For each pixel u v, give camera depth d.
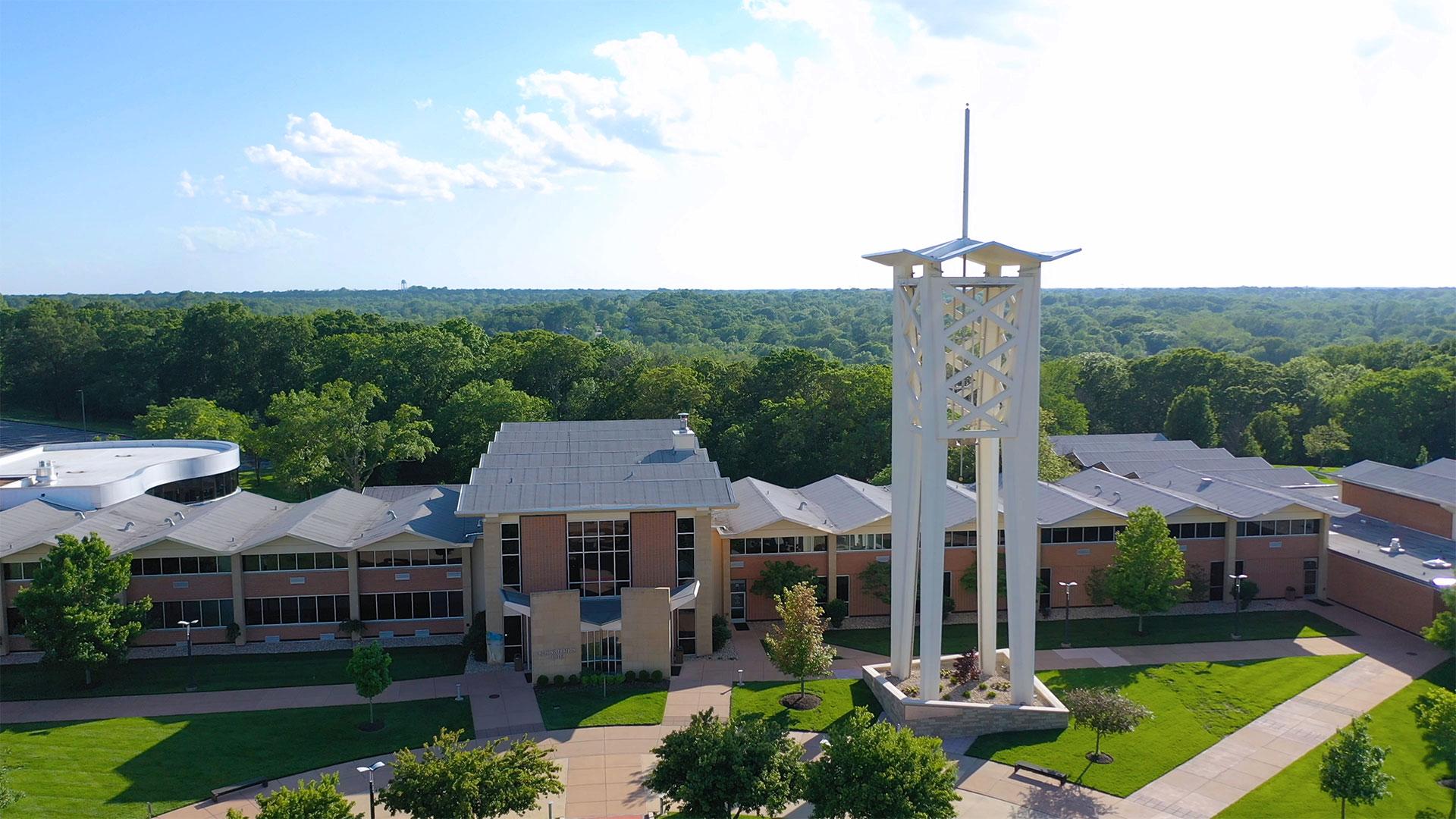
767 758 32.41
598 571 52.03
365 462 87.69
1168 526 62.31
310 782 31.19
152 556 54.19
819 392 95.25
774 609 59.44
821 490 69.69
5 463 76.00
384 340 121.06
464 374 110.19
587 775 39.66
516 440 67.62
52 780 38.75
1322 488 80.94
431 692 48.25
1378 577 59.16
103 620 47.84
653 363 125.88
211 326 133.38
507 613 51.31
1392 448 106.62
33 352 149.75
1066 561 61.19
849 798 31.08
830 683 49.25
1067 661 51.97
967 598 61.25
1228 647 54.28
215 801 37.53
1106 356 132.50
